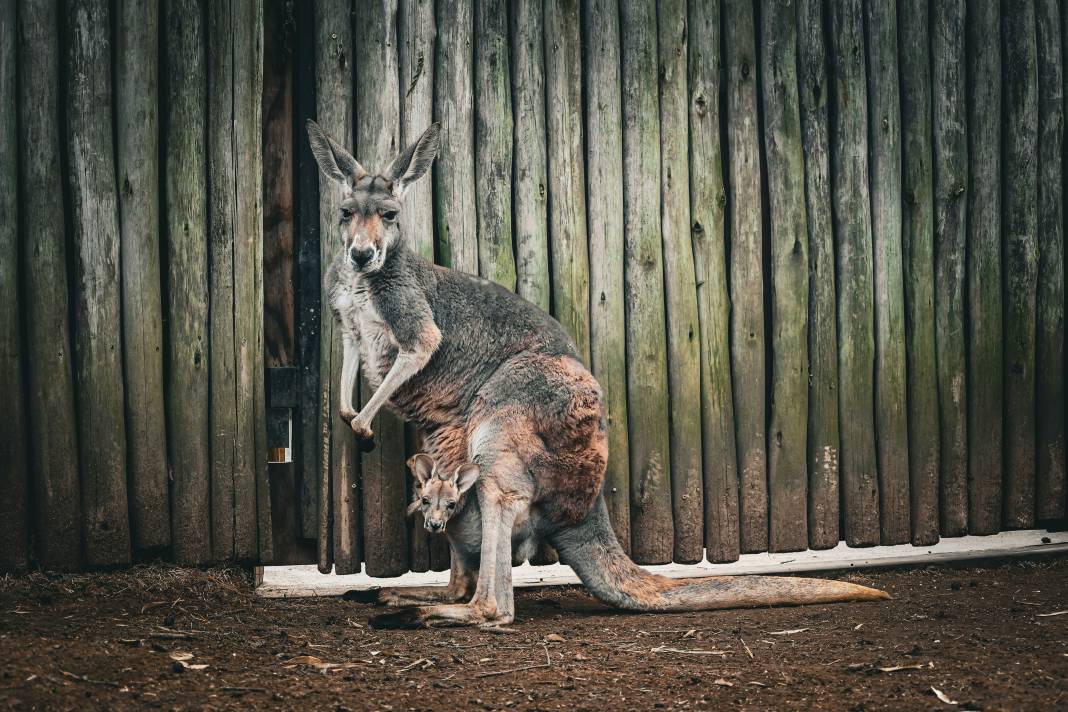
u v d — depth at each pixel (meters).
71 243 6.07
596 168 6.64
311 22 6.40
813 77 6.91
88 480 6.04
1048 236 7.27
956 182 7.09
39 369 5.98
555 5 6.59
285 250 6.40
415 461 5.78
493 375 5.91
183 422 6.16
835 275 6.95
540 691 4.22
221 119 6.21
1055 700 3.99
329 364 6.33
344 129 6.36
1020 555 7.19
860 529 6.93
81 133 6.03
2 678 4.04
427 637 5.11
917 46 7.04
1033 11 7.23
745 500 6.78
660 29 6.71
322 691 4.17
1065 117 7.32
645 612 5.84
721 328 6.77
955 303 7.10
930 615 5.49
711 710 4.00
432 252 6.43
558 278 6.59
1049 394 7.26
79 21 6.02
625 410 6.64
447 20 6.46
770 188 6.85
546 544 6.63
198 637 4.94
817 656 4.70
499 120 6.52
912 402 7.02
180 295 6.17
